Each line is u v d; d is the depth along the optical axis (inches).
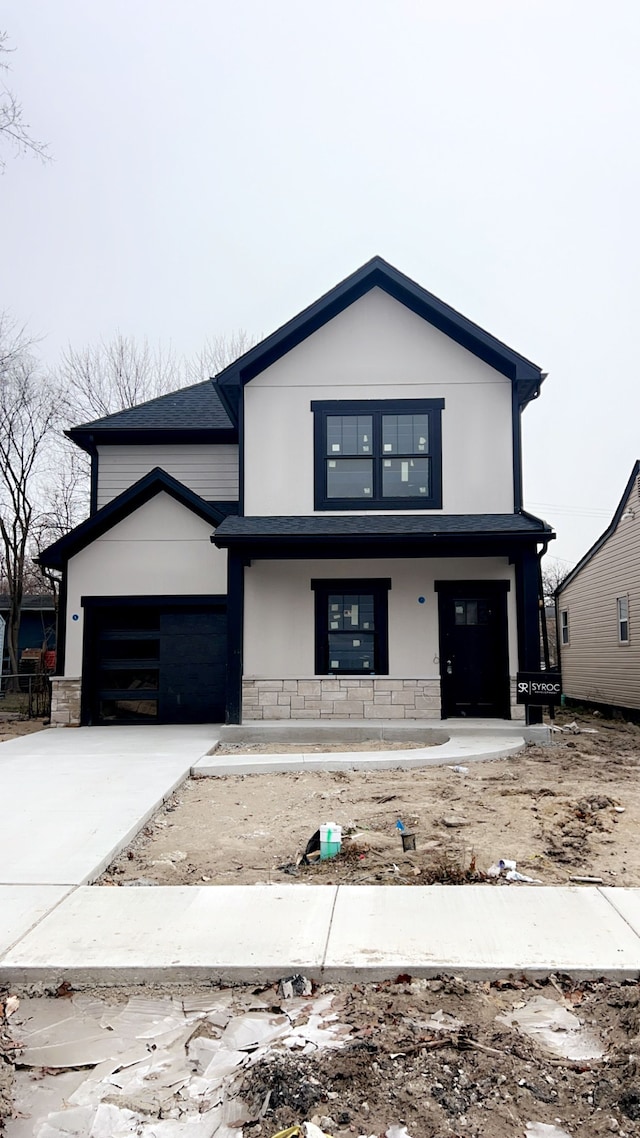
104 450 617.0
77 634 543.5
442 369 512.1
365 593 515.2
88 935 177.3
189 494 542.6
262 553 481.4
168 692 547.2
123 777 343.0
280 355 517.3
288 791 333.7
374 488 507.8
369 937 174.9
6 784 329.4
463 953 165.8
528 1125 113.3
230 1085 125.3
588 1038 136.2
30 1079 129.3
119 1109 120.0
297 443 512.4
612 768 386.0
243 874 226.8
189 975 160.4
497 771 375.2
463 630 512.1
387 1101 118.2
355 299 517.7
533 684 465.1
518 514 500.7
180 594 545.6
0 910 192.7
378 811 295.1
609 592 702.5
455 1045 132.8
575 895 202.2
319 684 499.8
